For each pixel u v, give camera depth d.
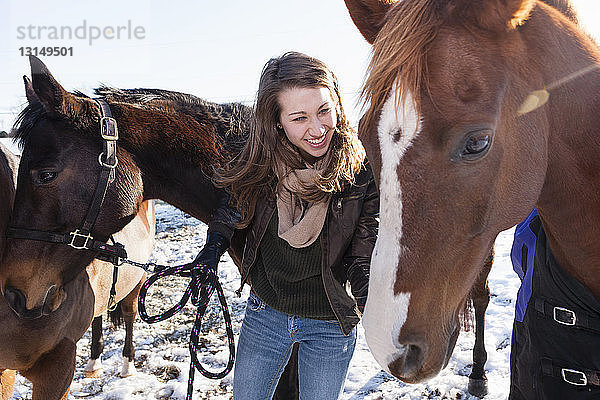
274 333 1.84
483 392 2.97
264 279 1.88
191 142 2.29
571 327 1.28
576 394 1.29
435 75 1.00
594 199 1.23
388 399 3.04
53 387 2.29
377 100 1.07
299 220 1.71
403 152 1.02
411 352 1.05
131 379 3.46
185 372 3.51
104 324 4.43
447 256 1.06
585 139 1.20
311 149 1.65
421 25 1.04
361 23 1.37
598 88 1.19
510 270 5.09
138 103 2.31
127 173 2.18
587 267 1.29
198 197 2.37
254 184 1.77
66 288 2.26
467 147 1.00
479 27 1.05
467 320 1.48
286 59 1.64
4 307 2.06
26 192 1.96
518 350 1.55
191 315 4.56
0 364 2.20
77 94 2.26
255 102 1.74
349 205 1.66
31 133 1.98
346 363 1.83
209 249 1.80
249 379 1.84
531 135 1.12
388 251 1.05
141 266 2.20
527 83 1.09
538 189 1.17
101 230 2.13
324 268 1.68
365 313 1.09
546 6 1.23
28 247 1.97
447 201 1.02
